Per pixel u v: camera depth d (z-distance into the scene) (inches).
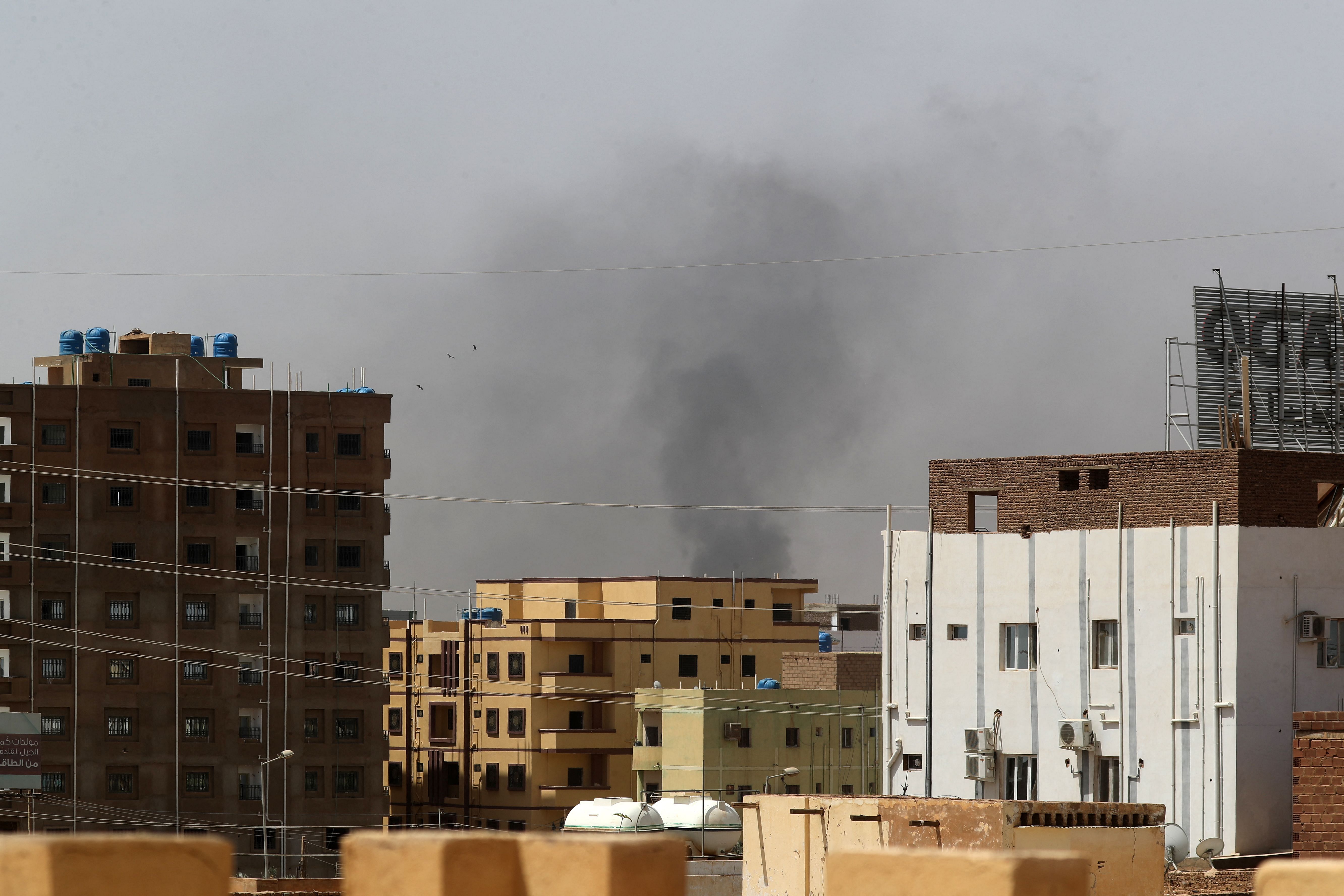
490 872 765.3
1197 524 4505.4
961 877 781.3
